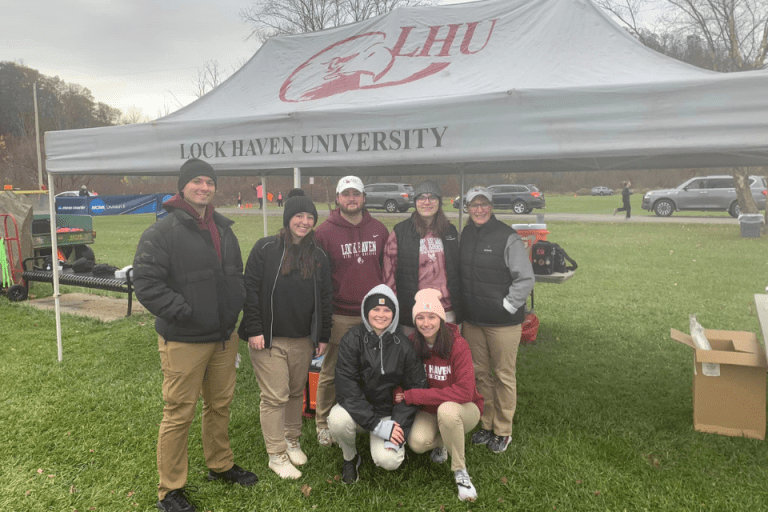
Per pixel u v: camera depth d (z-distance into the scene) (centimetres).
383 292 268
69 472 289
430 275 307
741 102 234
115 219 2362
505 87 293
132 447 318
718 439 321
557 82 286
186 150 387
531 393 404
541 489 273
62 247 865
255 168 360
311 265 272
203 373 251
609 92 257
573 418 356
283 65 441
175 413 247
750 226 1433
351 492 272
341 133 325
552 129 270
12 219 756
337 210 312
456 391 267
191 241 239
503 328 306
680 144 245
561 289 814
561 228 1817
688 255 1154
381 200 2692
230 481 280
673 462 296
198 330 241
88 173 448
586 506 257
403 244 308
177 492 256
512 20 368
